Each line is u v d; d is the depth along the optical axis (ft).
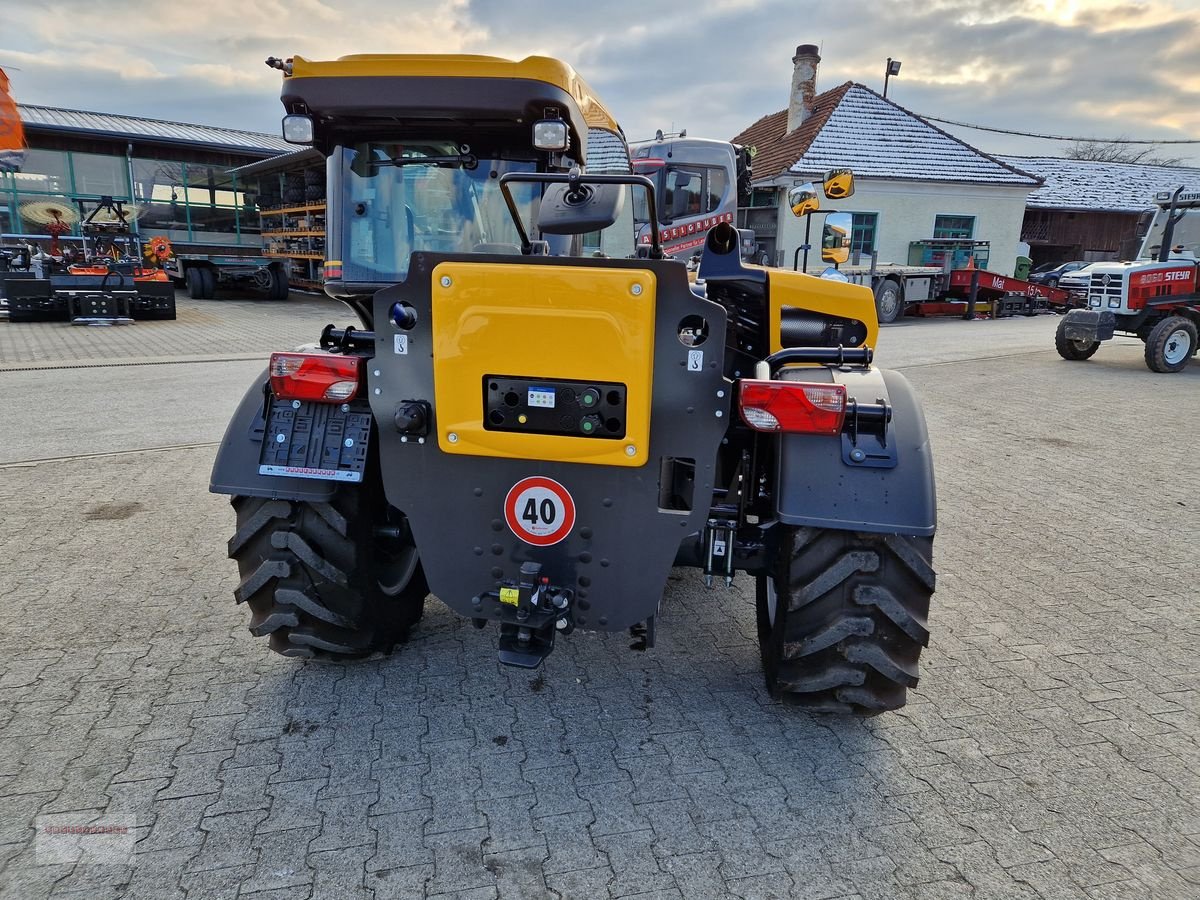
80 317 45.78
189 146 72.64
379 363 7.35
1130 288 34.55
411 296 7.04
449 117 8.80
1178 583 12.67
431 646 10.26
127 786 7.48
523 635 7.70
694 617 11.27
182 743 8.16
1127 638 10.84
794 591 7.63
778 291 11.46
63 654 9.88
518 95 8.47
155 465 18.01
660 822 7.19
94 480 16.90
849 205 68.23
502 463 7.35
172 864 6.57
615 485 7.20
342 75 8.50
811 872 6.64
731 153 27.43
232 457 8.25
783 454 7.47
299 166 65.57
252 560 8.62
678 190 26.73
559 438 7.02
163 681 9.31
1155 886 6.53
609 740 8.38
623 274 6.53
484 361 6.90
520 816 7.23
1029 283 63.21
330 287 9.93
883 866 6.72
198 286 65.05
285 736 8.31
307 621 8.77
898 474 7.30
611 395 6.83
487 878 6.51
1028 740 8.50
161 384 27.68
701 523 7.22
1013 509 16.24
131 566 12.57
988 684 9.62
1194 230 37.52
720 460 9.05
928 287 59.47
